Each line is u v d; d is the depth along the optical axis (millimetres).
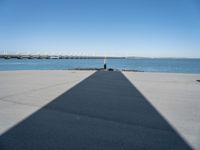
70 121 5957
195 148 4344
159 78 20125
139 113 6898
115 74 24547
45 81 15992
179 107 7828
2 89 11688
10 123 5734
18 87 12523
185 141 4684
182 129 5430
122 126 5594
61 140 4648
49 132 5105
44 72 27297
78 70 33562
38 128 5367
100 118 6270
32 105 7832
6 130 5211
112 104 8156
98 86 13344
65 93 10547
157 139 4777
